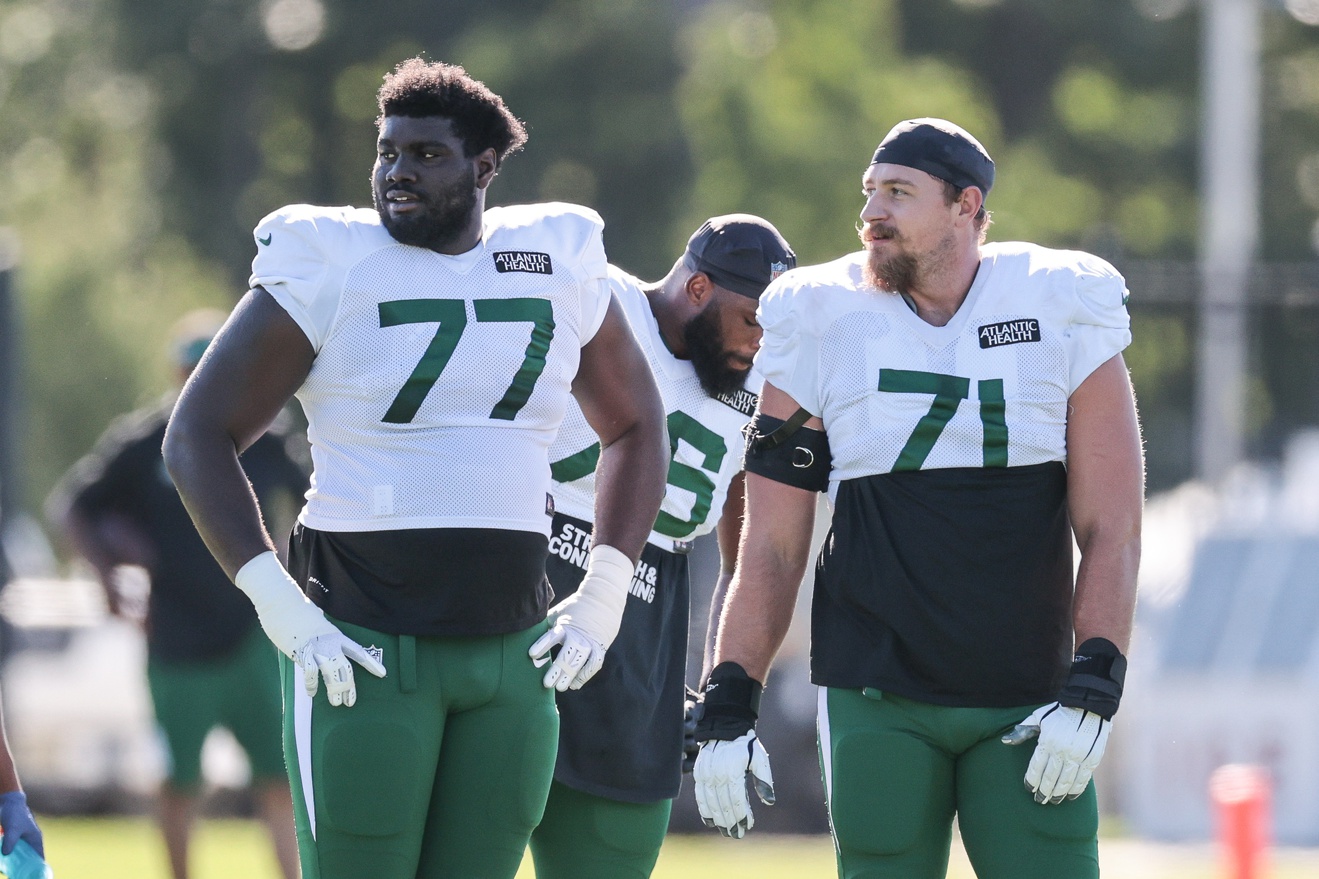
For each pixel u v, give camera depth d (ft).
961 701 51.85
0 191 413.39
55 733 191.93
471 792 50.06
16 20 431.43
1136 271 247.91
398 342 48.91
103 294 385.50
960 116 390.01
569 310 50.98
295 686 49.34
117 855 114.21
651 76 417.49
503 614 49.85
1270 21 440.45
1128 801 169.27
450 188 49.08
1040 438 51.88
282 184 441.68
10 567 160.97
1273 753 164.55
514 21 425.28
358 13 438.40
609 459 53.72
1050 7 452.76
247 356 48.80
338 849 48.75
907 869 52.26
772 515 54.29
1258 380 390.01
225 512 48.60
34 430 370.12
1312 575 171.42
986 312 52.31
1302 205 435.53
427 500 49.03
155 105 433.48
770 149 367.86
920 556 51.88
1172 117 439.63
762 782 53.42
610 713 59.41
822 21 376.89
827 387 53.06
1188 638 171.73
